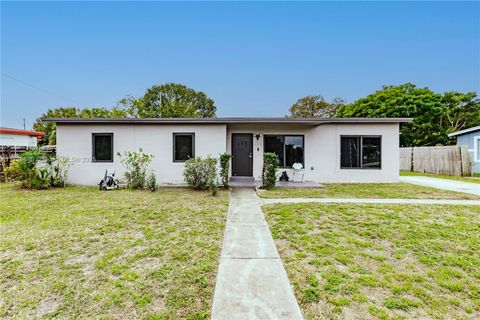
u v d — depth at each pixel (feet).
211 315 7.43
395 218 17.07
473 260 10.87
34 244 12.70
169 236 13.94
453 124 83.20
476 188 30.14
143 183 30.91
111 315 7.50
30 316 7.48
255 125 35.88
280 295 8.41
